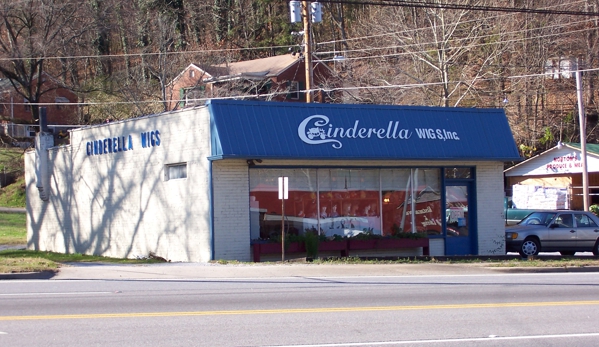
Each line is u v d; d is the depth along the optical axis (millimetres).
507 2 46750
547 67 46562
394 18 46781
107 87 51188
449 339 9211
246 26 65000
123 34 61281
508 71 47781
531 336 9453
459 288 14594
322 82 47219
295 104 20812
